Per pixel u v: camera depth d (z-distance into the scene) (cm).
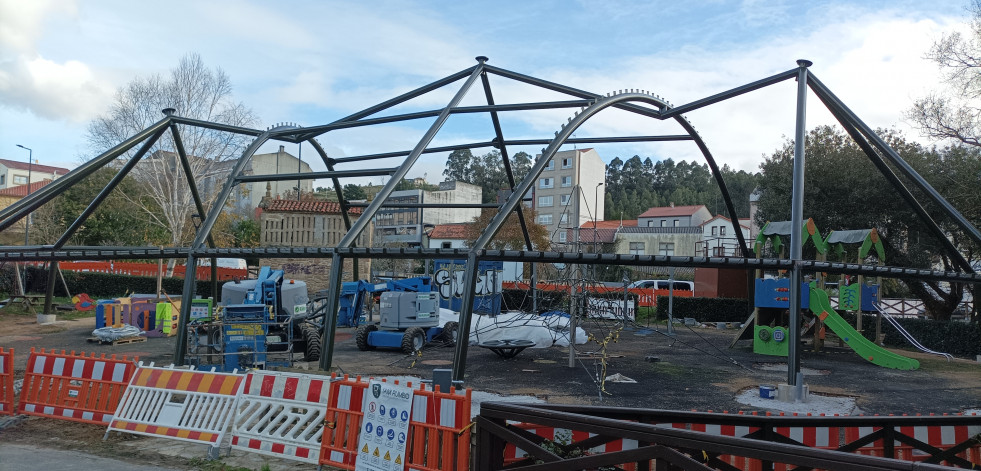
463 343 1053
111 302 2027
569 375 1456
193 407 821
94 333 1873
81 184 4338
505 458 610
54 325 2308
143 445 823
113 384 899
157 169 4122
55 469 718
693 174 14125
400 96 1731
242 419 786
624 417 594
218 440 771
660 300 3006
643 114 1656
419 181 10681
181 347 1301
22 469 716
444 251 1118
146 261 4112
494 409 573
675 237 6203
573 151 7112
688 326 2617
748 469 615
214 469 730
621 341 2208
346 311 2177
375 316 2616
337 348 1834
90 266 3950
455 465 608
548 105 1541
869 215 2556
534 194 7388
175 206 3838
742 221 6053
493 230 1119
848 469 391
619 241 5734
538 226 4297
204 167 4341
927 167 2412
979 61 2172
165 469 729
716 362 1734
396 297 1767
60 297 3266
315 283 2983
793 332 1231
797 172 1248
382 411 669
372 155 2052
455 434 612
